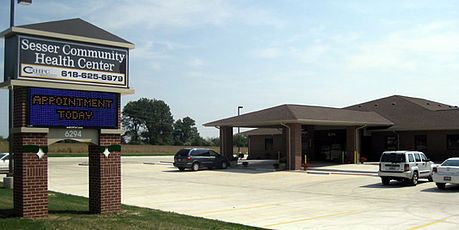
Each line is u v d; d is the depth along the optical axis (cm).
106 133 1351
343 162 4016
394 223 1307
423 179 2683
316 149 4597
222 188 2373
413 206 1661
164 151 9488
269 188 2359
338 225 1282
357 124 3803
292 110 3625
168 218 1309
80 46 1305
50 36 1246
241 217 1434
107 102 1358
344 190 2228
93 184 1365
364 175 3003
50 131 1267
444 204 1706
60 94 1273
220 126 4084
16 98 1241
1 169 3434
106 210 1351
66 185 2531
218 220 1340
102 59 1344
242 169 3709
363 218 1401
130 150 9181
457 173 2116
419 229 1211
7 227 1071
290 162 3497
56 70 1262
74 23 1318
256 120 3625
